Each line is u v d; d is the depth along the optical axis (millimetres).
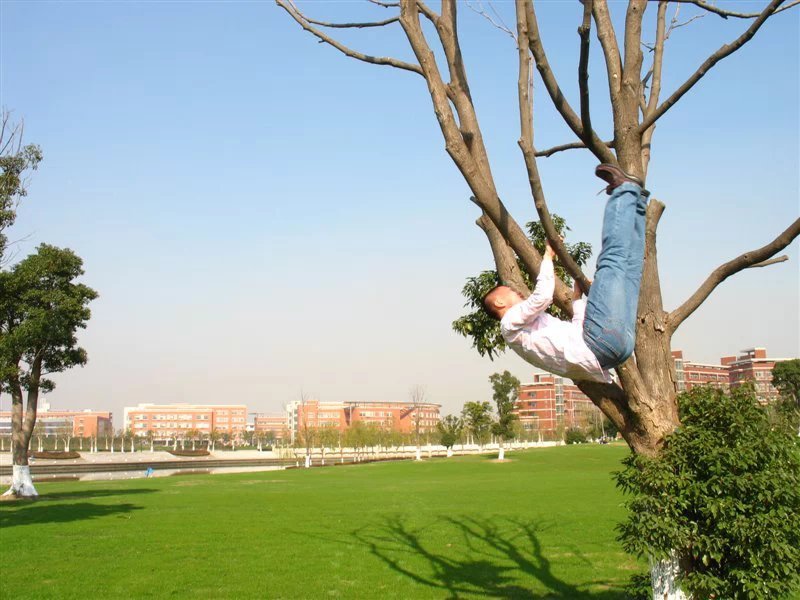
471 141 6715
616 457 69938
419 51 6602
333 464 81625
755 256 5977
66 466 78000
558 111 6402
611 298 4742
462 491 35281
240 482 47375
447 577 14797
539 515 24516
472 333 11891
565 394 168625
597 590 13289
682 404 6422
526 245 6117
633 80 6473
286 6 7578
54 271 32094
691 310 6254
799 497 5941
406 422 157375
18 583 14391
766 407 6617
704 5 7238
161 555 17594
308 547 18750
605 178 5066
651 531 5809
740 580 5871
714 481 5867
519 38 6047
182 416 184250
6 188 25297
